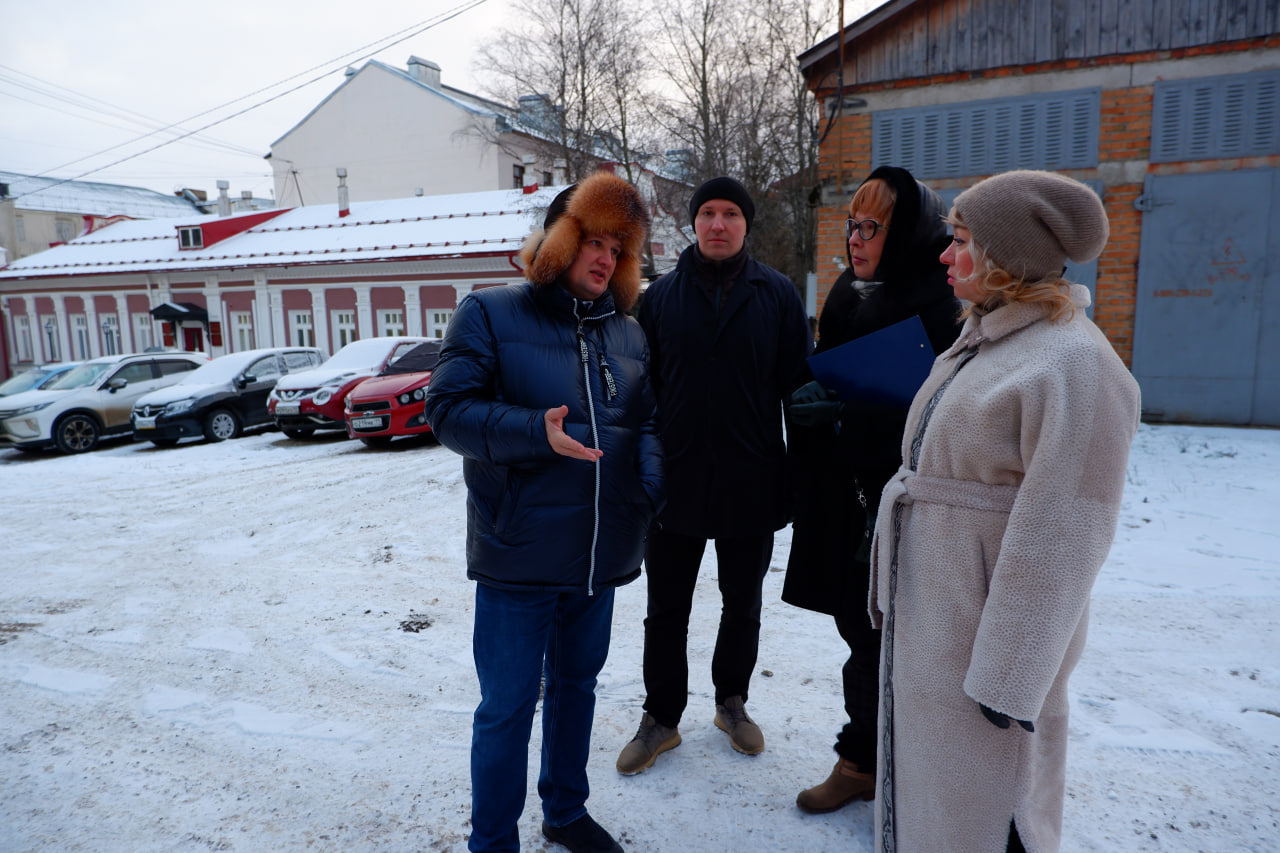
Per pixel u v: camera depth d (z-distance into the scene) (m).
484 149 28.56
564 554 1.83
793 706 2.76
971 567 1.39
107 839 2.09
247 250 22.94
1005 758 1.39
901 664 1.53
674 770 2.36
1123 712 2.58
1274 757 2.31
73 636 3.64
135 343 24.45
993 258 1.37
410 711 2.82
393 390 9.74
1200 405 7.38
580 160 20.00
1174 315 7.36
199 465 9.22
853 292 2.20
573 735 2.01
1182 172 7.18
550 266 1.85
